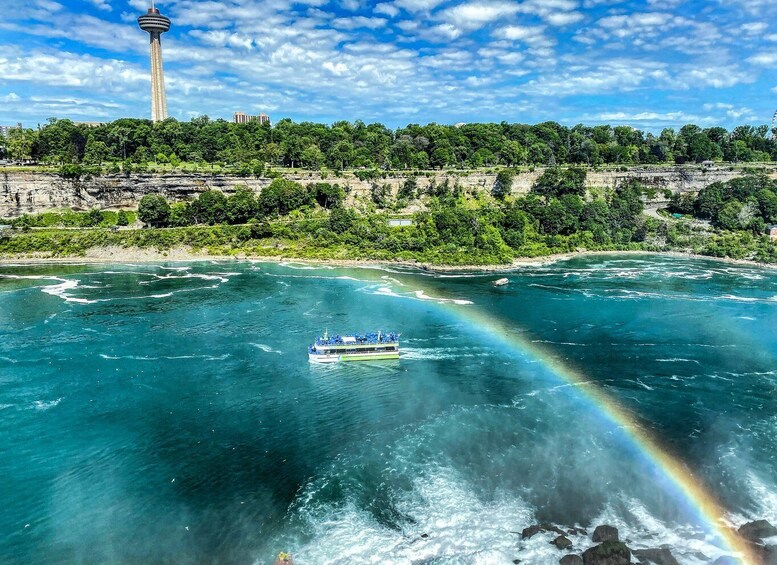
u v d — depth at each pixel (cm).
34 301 14912
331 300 15300
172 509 6769
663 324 13225
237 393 9675
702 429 8381
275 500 6900
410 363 10969
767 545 5931
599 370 10569
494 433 8325
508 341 12138
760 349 11600
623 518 6475
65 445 8056
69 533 6394
